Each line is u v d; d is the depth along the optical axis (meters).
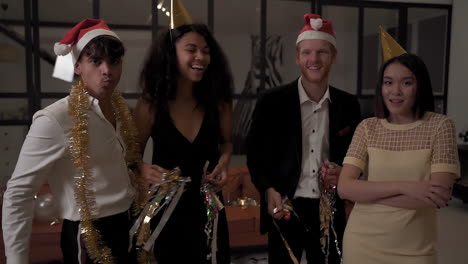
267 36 5.20
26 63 4.50
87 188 1.25
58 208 1.30
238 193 3.85
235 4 5.05
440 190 1.25
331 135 1.81
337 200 1.85
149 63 1.61
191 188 1.62
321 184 1.74
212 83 1.68
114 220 1.33
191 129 1.63
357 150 1.49
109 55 1.24
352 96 1.90
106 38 1.24
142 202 1.51
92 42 1.23
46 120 1.18
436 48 5.76
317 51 1.74
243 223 3.27
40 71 4.55
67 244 1.29
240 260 3.35
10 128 4.52
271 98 1.86
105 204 1.29
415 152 1.36
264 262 3.31
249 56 5.19
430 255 1.36
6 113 4.49
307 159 1.82
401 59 1.39
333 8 5.34
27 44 4.47
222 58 1.69
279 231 1.85
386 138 1.44
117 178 1.34
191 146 1.61
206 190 1.60
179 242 1.61
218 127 1.72
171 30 1.59
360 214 1.46
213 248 1.59
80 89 1.27
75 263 1.27
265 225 1.90
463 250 3.55
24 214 1.17
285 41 5.27
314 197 1.81
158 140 1.61
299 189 1.83
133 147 1.48
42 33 4.52
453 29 5.71
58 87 4.64
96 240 1.25
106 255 1.27
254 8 5.12
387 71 1.41
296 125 1.79
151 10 4.79
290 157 1.80
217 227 1.66
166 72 1.57
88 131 1.25
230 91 1.75
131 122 1.48
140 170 1.51
